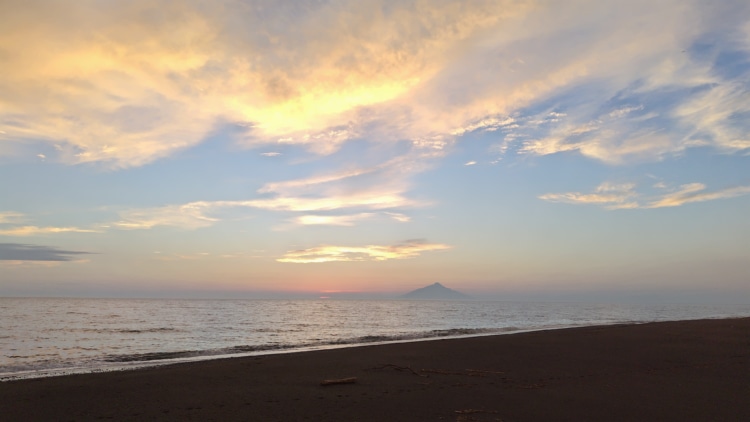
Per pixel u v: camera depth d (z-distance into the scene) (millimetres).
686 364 14055
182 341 27188
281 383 11258
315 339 28344
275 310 88750
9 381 11812
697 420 7410
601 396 9336
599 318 64875
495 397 9297
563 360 15203
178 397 9617
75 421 7766
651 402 8727
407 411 8148
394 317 64312
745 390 9930
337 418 7734
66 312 65000
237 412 8234
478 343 20859
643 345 19422
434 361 15172
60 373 14664
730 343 19969
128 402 9164
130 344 25219
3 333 30969
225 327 39656
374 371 13172
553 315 76062
